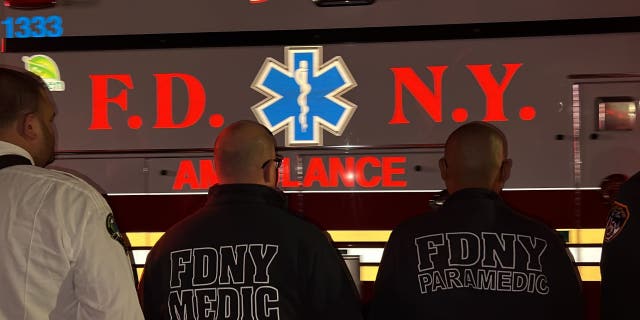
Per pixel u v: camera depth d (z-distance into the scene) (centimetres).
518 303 171
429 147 296
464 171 187
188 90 305
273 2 302
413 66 298
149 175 307
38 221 138
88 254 139
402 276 180
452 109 296
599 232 291
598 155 291
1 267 136
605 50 292
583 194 291
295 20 302
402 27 298
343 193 299
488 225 179
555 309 172
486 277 173
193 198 305
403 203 297
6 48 314
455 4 296
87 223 141
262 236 175
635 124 291
